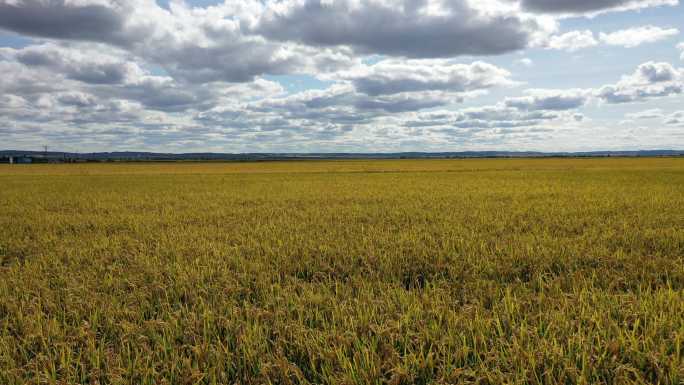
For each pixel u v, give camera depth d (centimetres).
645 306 403
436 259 646
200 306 452
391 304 434
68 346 357
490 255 661
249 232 967
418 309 410
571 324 366
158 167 7625
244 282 535
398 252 687
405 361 311
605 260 621
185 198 1956
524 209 1332
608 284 516
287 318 409
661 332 348
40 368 338
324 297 464
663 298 427
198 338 371
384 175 4347
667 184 2586
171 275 572
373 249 719
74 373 323
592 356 312
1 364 340
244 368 325
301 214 1284
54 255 737
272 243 816
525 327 362
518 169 5547
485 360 311
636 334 358
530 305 429
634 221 1040
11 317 435
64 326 408
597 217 1134
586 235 844
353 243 786
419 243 768
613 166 6172
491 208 1378
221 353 336
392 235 877
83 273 598
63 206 1655
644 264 589
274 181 3419
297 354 346
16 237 957
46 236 946
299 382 304
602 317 382
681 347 323
